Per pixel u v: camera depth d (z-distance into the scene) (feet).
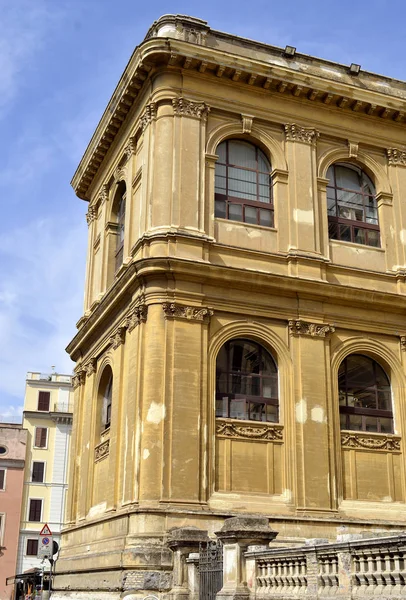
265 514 72.08
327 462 76.28
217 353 76.59
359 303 82.94
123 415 79.51
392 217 90.17
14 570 204.23
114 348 85.15
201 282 77.20
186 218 79.46
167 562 65.77
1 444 216.54
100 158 104.68
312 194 86.33
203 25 87.15
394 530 75.51
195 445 71.92
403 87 96.89
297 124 88.48
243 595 50.01
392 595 36.76
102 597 72.23
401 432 81.30
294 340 79.66
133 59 86.43
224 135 85.25
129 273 78.28
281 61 90.38
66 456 222.48
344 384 82.33
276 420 78.07
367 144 91.71
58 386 232.73
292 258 82.12
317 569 43.78
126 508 71.00
